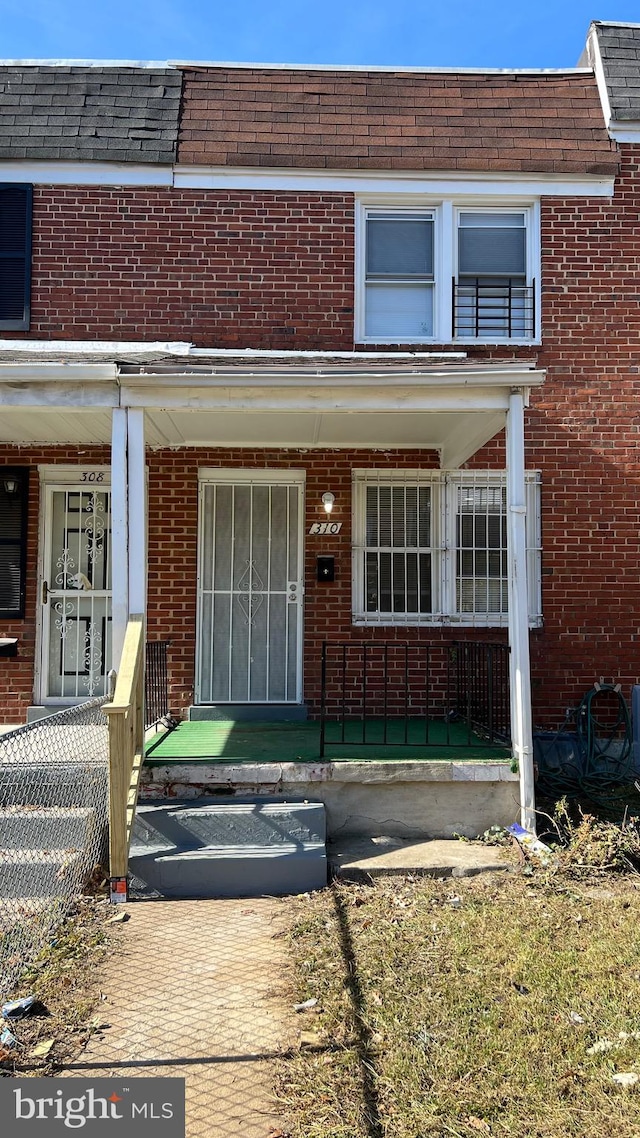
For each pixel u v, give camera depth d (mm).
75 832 4738
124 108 7609
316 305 7422
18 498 7328
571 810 6137
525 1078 2867
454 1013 3305
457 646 7156
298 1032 3188
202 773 5305
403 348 7434
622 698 7152
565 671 7309
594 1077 2879
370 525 7535
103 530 7484
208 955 3912
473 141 7605
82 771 5016
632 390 7469
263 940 4094
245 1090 2818
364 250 7586
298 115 7672
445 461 7398
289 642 7492
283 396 5434
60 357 6055
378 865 4934
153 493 7355
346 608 7387
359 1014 3303
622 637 7348
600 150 7598
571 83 7934
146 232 7410
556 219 7551
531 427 7438
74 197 7430
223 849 4941
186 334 7348
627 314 7516
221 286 7398
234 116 7637
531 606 7371
